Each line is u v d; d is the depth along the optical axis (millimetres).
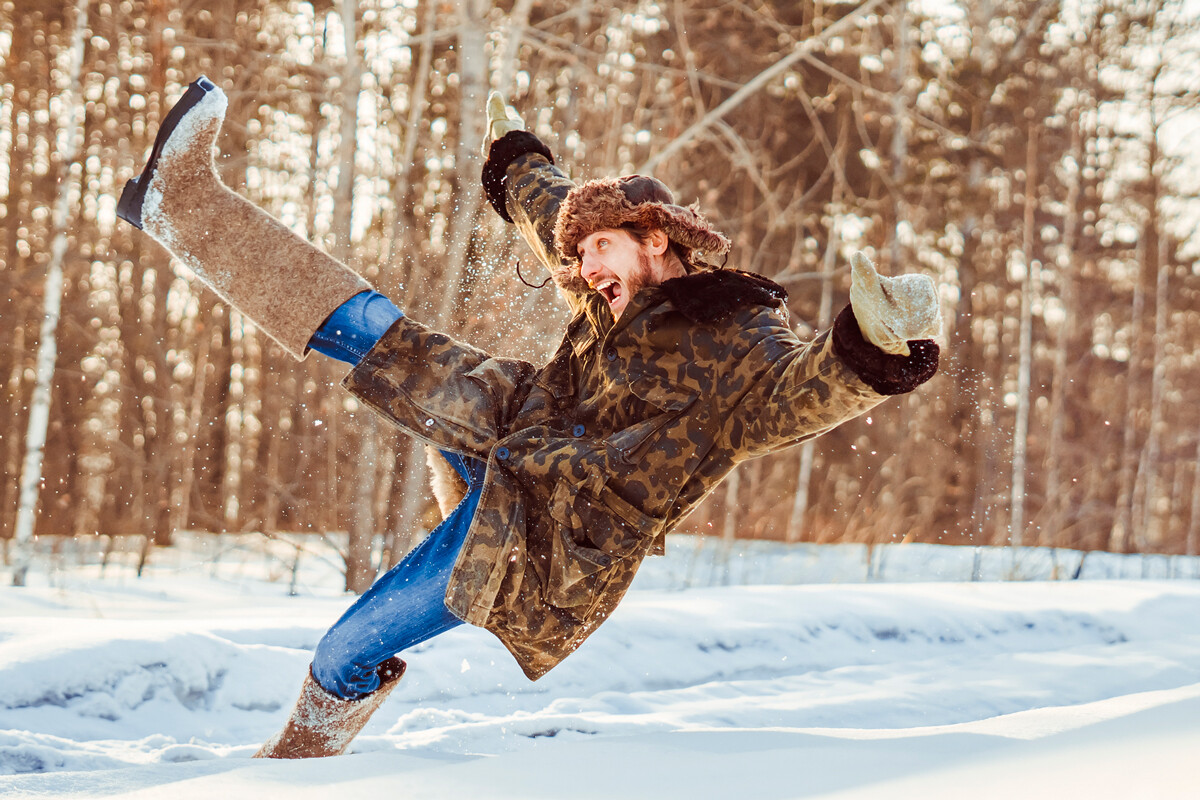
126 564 10844
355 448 12523
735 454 2057
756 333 2053
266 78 11508
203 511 13953
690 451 2051
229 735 3492
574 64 9852
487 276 9070
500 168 2832
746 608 5484
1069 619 5949
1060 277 19547
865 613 5629
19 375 14656
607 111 11195
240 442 15430
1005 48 17594
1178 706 1946
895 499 15867
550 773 1613
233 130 12078
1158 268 20438
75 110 10766
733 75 13875
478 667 4203
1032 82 17641
